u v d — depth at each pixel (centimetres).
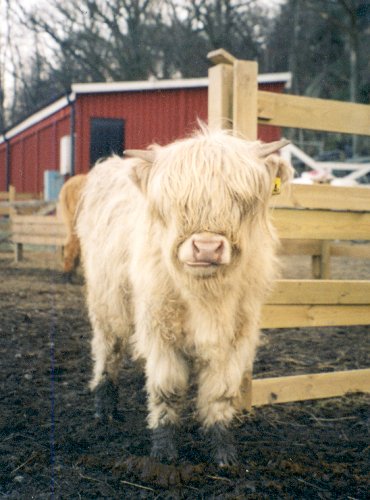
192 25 2728
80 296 710
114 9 2439
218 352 256
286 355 453
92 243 334
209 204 227
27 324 548
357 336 526
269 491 240
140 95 1457
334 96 2859
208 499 232
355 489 245
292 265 983
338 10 2967
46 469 254
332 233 351
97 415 319
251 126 320
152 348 261
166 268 252
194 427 304
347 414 333
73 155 1447
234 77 317
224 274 238
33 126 1753
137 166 254
